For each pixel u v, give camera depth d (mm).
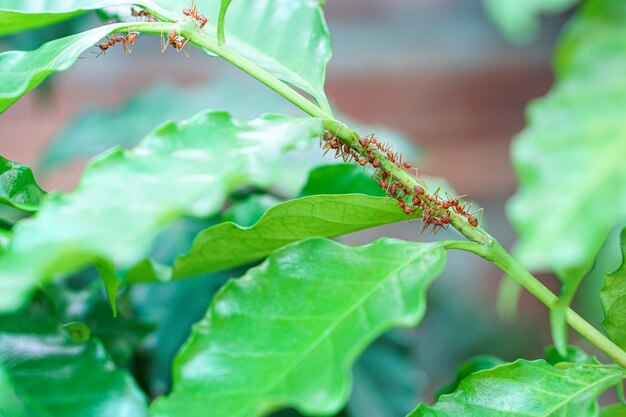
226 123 410
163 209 378
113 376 421
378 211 451
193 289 627
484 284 1580
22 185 458
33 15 454
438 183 588
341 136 450
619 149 366
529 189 367
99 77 1442
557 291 1544
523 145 370
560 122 370
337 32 1593
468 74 1618
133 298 624
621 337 456
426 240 1384
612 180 365
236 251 469
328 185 526
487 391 443
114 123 879
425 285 414
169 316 621
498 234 1628
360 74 1603
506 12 371
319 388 396
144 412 417
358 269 425
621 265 448
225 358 413
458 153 1640
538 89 1618
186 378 411
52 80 854
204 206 386
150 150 399
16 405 415
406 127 1626
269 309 419
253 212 580
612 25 370
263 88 906
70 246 368
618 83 369
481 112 1631
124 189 386
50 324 430
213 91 898
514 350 1477
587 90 370
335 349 406
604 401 1313
